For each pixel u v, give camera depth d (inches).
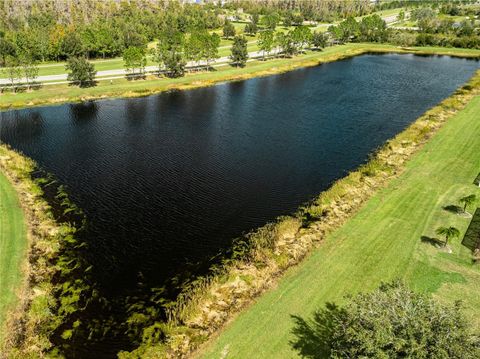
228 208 1775.3
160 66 4089.6
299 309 1198.3
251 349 1070.4
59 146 2431.1
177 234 1599.4
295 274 1347.2
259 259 1440.7
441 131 2551.7
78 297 1295.5
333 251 1454.2
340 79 4097.0
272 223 1658.5
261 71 4399.6
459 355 781.9
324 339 1093.1
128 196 1862.7
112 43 4603.8
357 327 842.8
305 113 3048.7
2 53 4047.7
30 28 4931.1
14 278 1326.3
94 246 1528.1
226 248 1519.4
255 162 2222.0
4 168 2073.1
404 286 994.1
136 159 2256.4
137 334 1162.6
